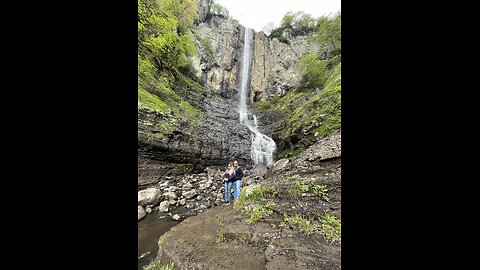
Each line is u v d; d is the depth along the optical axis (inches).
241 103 855.7
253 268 113.0
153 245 178.2
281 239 134.7
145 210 263.0
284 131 559.5
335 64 671.8
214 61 792.9
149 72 470.9
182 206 286.7
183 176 423.5
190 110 534.6
